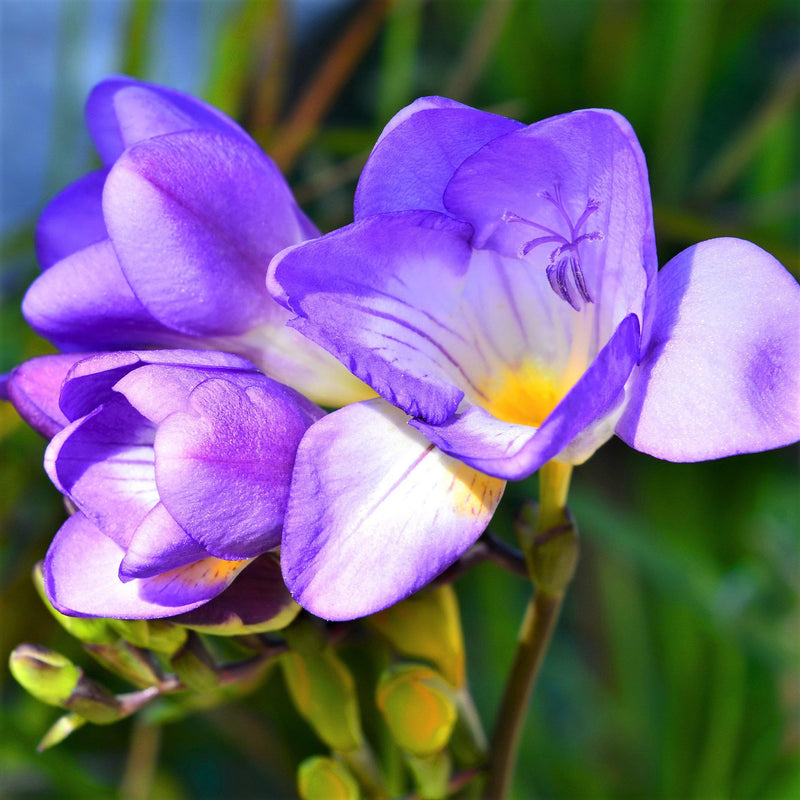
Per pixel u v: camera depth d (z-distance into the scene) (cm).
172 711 35
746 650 43
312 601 30
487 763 33
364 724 42
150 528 30
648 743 48
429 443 30
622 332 29
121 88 32
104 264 31
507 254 31
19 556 46
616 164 30
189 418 30
